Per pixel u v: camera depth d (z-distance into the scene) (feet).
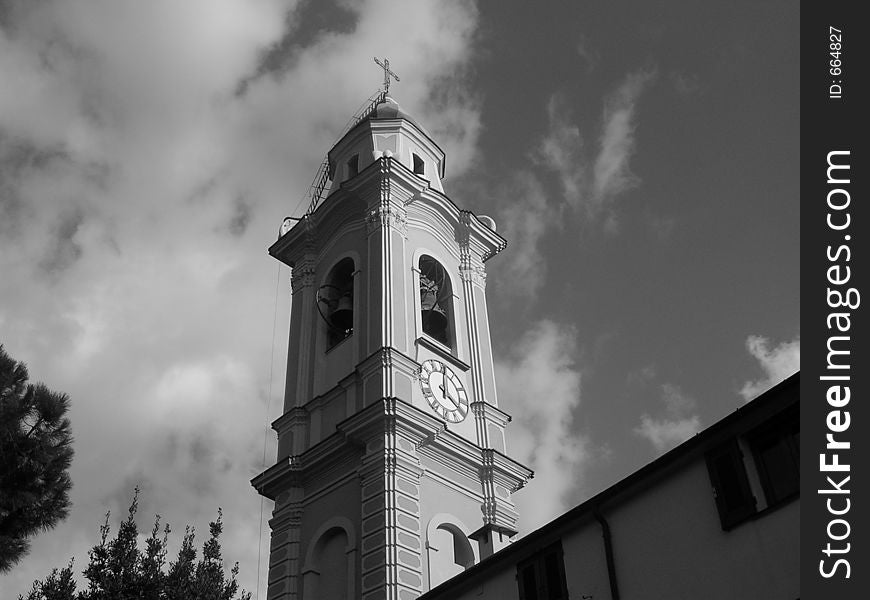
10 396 58.95
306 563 97.86
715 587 54.03
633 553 59.47
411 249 118.11
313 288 122.21
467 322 119.85
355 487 98.73
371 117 136.56
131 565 93.30
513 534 98.27
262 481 106.63
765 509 53.26
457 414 108.37
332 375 111.04
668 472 59.72
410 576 90.07
